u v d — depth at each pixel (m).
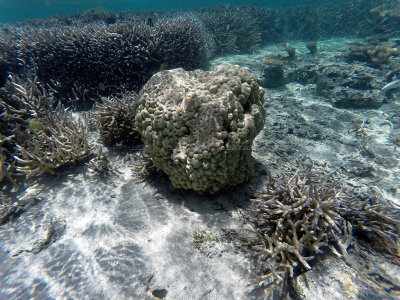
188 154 2.82
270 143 4.96
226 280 2.37
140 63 6.70
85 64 6.41
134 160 4.20
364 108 7.07
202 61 8.95
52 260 2.60
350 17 17.34
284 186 2.71
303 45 14.35
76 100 6.19
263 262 2.45
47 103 4.85
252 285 2.25
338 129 5.96
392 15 14.89
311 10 19.44
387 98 7.23
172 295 2.27
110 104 4.49
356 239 2.51
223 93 2.97
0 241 2.82
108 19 12.52
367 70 8.28
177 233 2.89
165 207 3.26
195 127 2.88
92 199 3.42
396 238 2.55
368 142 5.39
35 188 3.63
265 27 14.95
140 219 3.09
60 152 3.79
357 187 3.89
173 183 3.29
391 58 9.26
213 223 2.99
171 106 2.95
